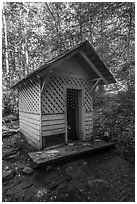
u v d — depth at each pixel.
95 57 4.38
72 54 3.99
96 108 7.77
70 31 10.08
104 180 2.72
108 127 5.42
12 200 2.27
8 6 12.30
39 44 13.42
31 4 12.03
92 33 9.55
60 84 4.34
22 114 6.06
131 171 2.99
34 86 4.38
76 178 2.80
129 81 6.29
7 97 10.12
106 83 4.79
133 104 5.75
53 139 4.56
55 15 11.23
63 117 4.34
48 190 2.48
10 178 2.89
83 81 4.92
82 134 4.80
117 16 7.68
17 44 14.23
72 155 3.44
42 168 3.06
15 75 13.18
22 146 4.71
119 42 8.04
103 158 3.65
